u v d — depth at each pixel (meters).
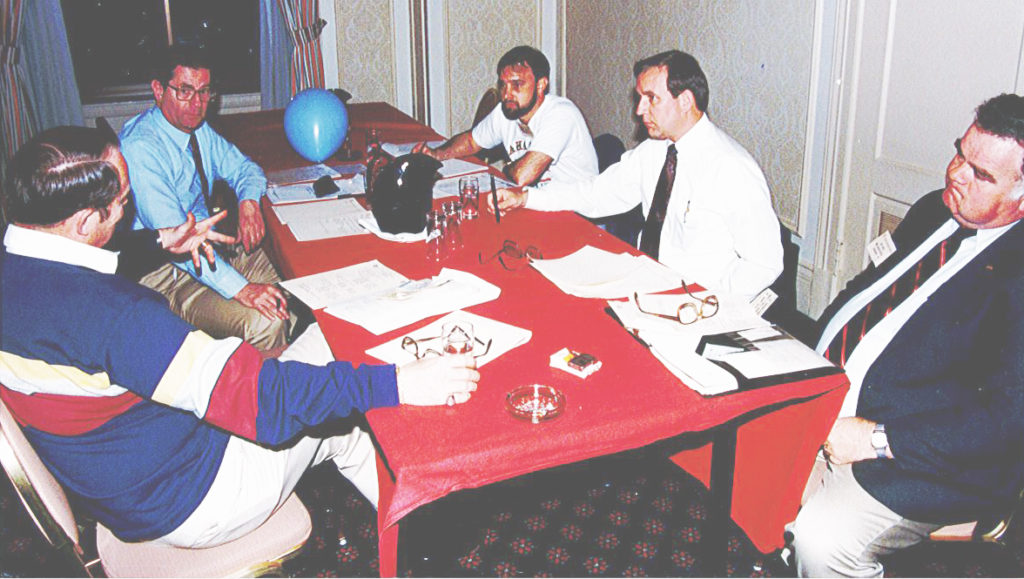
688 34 4.35
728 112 4.14
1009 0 2.54
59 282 1.27
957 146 1.56
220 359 1.32
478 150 3.59
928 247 1.75
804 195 3.64
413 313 1.81
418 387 1.43
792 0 3.52
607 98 5.38
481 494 2.31
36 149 1.25
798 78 3.56
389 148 3.52
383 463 1.53
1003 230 1.56
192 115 2.55
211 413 1.31
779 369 1.51
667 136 2.38
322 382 1.38
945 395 1.55
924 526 1.55
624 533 2.22
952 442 1.46
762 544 1.77
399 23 5.73
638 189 2.65
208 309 2.52
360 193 2.83
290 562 1.55
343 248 2.28
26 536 2.26
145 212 2.49
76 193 1.25
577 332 1.72
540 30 5.99
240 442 1.52
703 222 2.36
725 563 1.89
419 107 5.84
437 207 2.62
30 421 1.32
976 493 1.48
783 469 1.66
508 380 1.52
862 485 1.57
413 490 1.28
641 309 1.79
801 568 1.64
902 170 3.08
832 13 3.31
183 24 5.56
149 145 2.48
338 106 3.25
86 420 1.32
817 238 3.61
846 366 1.79
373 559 2.13
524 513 2.29
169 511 1.41
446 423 1.38
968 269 1.57
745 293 2.25
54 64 4.95
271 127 4.06
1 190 4.31
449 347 1.54
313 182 2.97
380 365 1.44
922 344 1.60
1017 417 1.41
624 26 5.00
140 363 1.27
